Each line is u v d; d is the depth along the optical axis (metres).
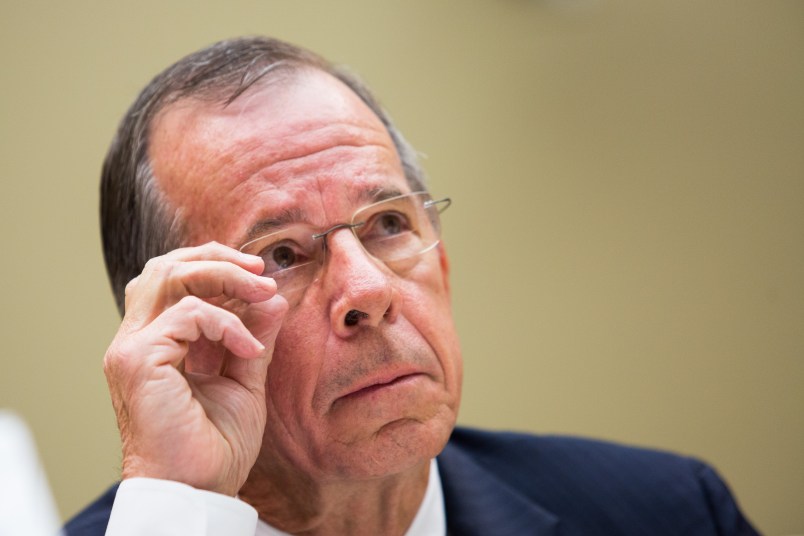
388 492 1.93
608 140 3.94
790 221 4.09
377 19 3.68
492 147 3.82
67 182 3.31
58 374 3.30
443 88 3.77
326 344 1.75
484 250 3.81
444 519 2.22
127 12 3.36
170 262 1.66
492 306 3.83
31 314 3.28
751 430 4.04
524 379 3.85
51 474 3.27
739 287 4.05
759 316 4.05
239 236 1.78
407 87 3.71
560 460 2.48
